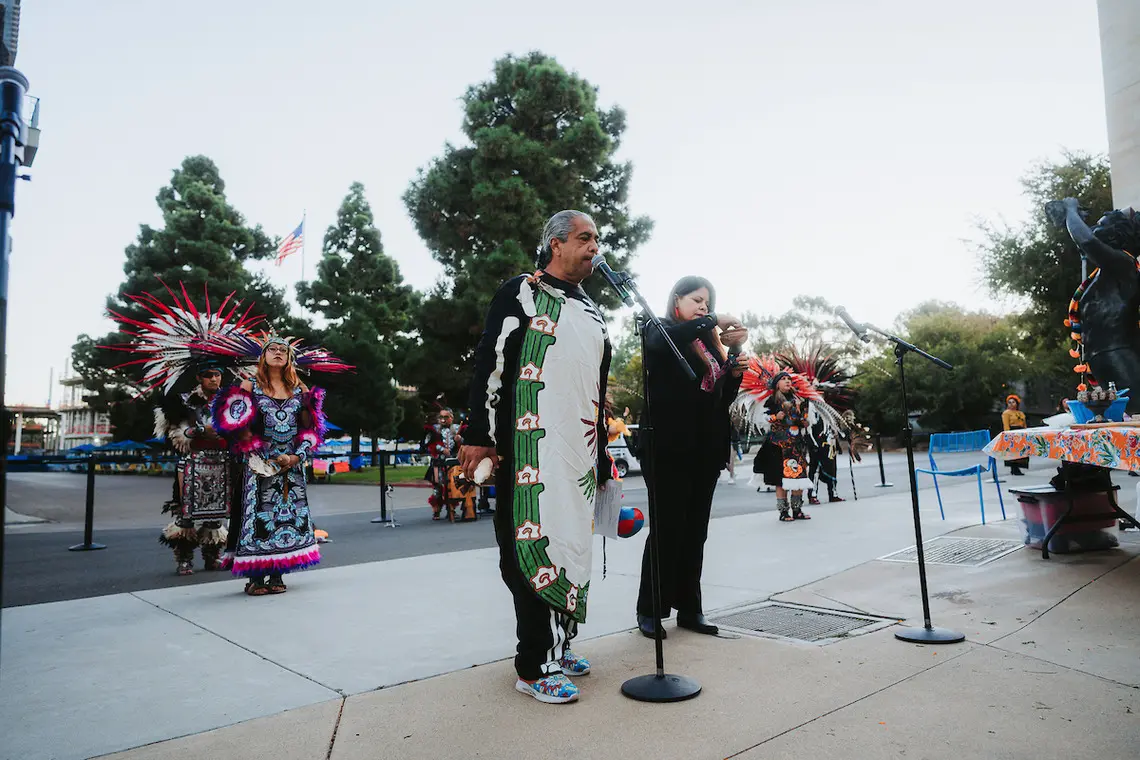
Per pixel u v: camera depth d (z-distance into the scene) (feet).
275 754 6.70
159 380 17.46
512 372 8.18
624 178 83.51
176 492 17.74
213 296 98.17
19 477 110.83
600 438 8.99
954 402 104.37
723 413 10.72
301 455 14.34
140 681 8.87
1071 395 95.96
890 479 42.34
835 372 31.96
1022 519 16.42
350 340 96.37
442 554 18.90
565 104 80.33
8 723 7.52
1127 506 21.59
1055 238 72.79
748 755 6.40
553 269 8.76
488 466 8.04
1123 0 23.16
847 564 15.53
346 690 8.44
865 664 8.90
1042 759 6.19
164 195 107.86
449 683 8.60
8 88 6.77
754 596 12.92
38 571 18.01
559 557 7.95
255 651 10.11
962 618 10.93
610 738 6.84
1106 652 9.03
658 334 10.14
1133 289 19.62
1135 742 6.47
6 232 6.37
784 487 23.89
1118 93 23.20
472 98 83.15
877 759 6.25
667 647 9.87
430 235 82.07
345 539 23.41
